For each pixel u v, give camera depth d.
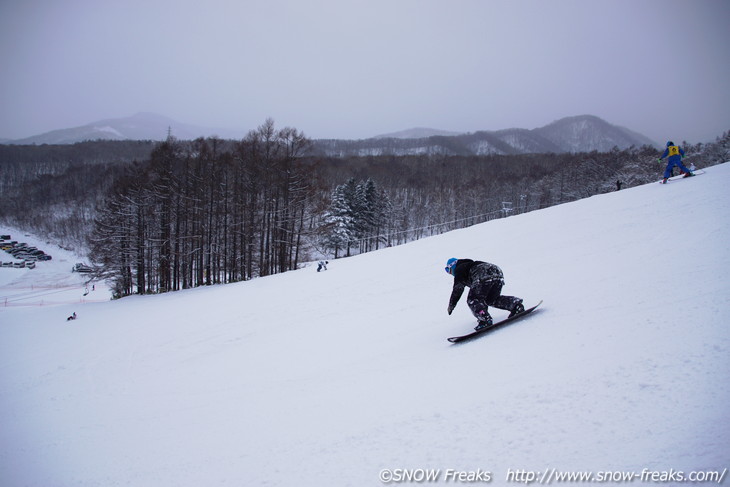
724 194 11.34
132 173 33.16
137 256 31.98
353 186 54.56
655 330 3.89
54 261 84.12
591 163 80.06
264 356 8.32
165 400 6.82
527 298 6.64
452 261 5.96
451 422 3.15
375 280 13.62
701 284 4.93
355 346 7.36
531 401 3.16
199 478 3.37
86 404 7.61
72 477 4.27
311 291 14.23
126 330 14.66
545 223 15.58
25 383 10.02
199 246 31.38
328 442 3.38
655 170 54.34
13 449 5.68
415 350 5.93
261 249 31.56
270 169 30.95
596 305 5.19
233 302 15.78
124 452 4.65
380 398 4.16
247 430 4.32
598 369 3.41
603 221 12.69
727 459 2.00
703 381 2.81
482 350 4.75
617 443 2.39
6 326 21.00
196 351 10.24
